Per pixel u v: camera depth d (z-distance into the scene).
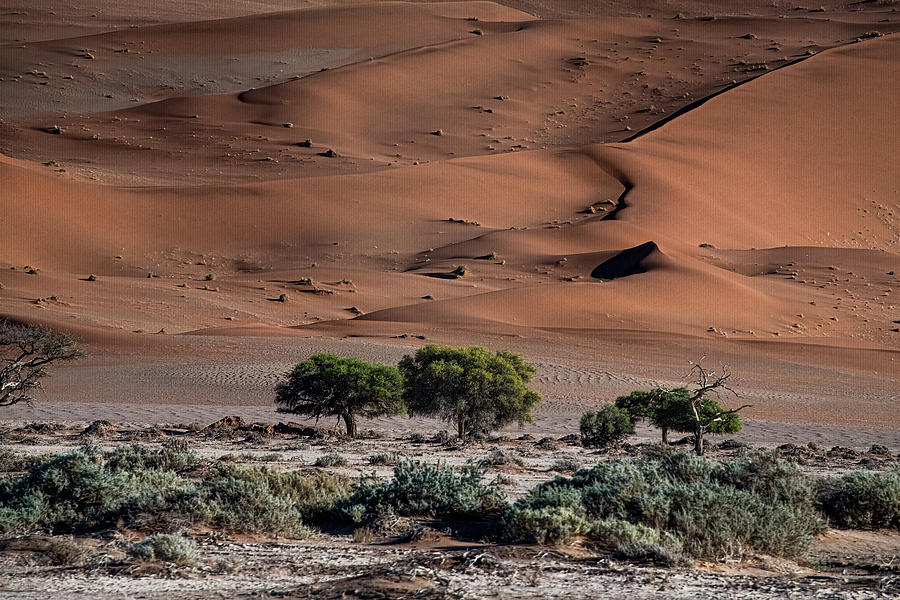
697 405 136.50
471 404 153.50
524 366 168.75
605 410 134.75
